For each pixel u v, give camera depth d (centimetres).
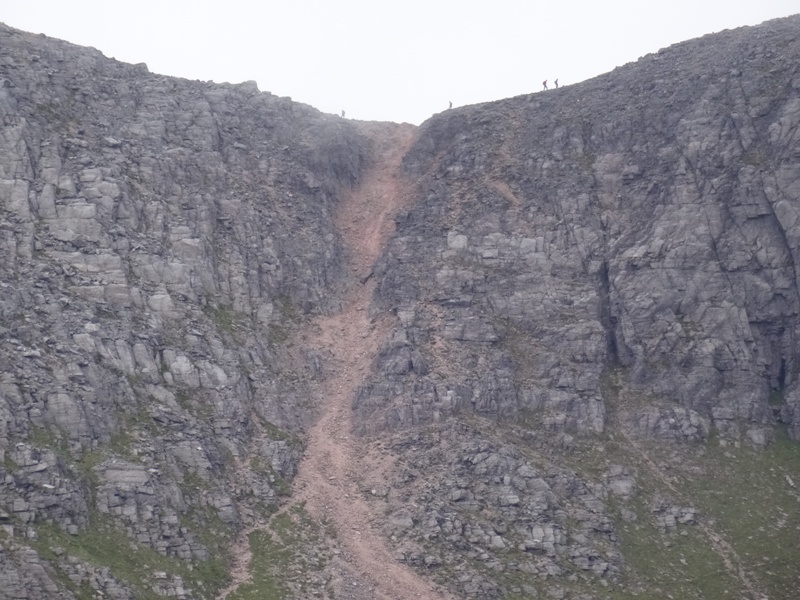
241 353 13500
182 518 11162
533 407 13762
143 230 13962
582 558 11906
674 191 15350
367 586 11169
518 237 15500
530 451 13225
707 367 14225
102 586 9800
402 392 13600
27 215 13150
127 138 15100
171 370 12688
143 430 11775
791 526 12588
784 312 14600
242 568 11056
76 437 11112
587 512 12506
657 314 14650
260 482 12156
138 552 10500
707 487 13150
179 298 13500
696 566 12131
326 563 11388
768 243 14825
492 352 14200
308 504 12200
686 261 14862
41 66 15300
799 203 14762
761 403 14075
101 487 10838
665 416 13850
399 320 14525
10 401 10956
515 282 15100
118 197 13862
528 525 12138
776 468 13400
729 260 14825
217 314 13800
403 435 13150
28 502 10225
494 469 12644
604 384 14300
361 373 14088
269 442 12738
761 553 12262
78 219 13350
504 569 11619
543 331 14588
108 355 12169
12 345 11531
